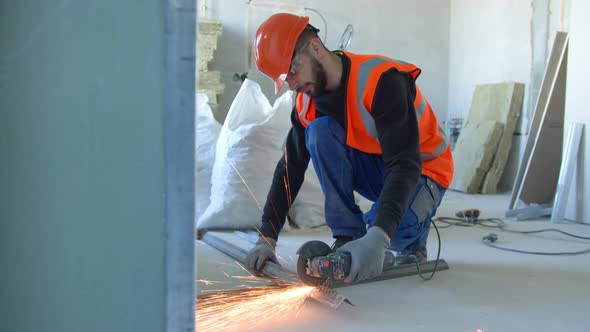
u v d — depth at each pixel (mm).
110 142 693
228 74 5180
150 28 673
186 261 699
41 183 711
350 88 1689
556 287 1911
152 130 683
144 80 679
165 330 702
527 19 5082
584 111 3432
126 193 696
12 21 694
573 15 3529
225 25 5137
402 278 1994
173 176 685
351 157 1974
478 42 5660
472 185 5020
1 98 700
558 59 3768
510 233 3006
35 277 725
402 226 1954
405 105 1629
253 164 2881
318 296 1646
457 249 2553
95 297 717
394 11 5742
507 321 1555
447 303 1710
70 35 690
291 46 1610
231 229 2908
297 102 2018
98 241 709
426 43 5922
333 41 5539
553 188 3756
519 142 5184
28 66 697
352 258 1392
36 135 705
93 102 692
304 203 3168
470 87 5785
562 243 2723
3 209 716
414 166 1550
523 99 5145
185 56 676
